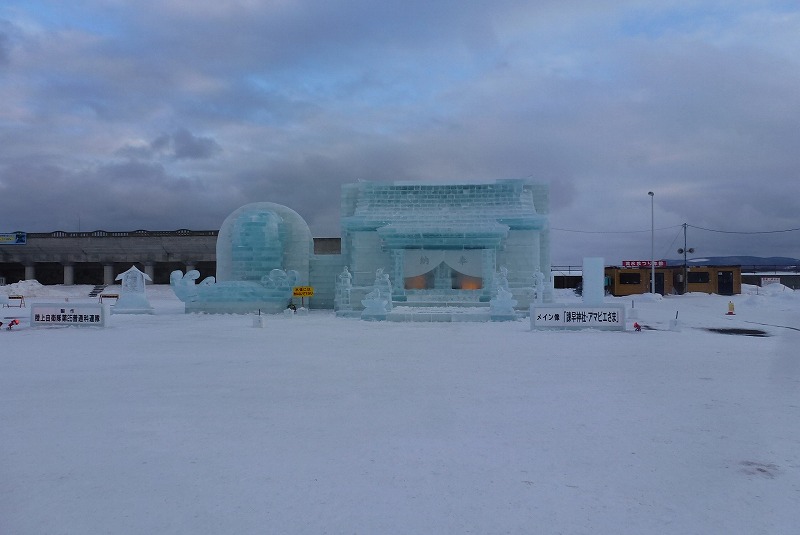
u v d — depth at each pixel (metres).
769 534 4.48
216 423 7.75
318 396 9.50
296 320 28.06
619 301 46.97
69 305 23.20
